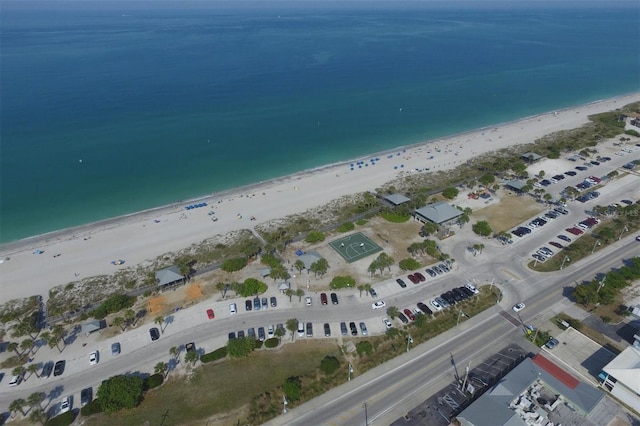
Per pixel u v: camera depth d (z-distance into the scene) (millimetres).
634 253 145000
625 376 92812
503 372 100938
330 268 139125
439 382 98750
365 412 92000
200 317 119562
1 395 97062
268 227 165875
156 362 105438
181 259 147375
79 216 176125
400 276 134750
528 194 186750
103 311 119250
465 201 181375
